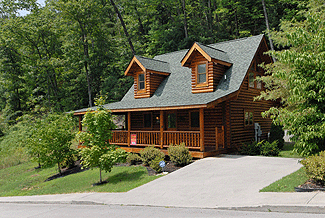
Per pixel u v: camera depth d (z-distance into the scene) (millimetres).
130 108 16609
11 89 39656
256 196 7191
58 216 7789
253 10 36594
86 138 12203
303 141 8672
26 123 29625
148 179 10992
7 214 8938
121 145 18594
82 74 37062
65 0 32281
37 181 16031
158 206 7652
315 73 8297
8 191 14898
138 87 20281
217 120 16469
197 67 16719
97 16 33781
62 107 37656
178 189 8930
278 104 21359
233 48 18578
